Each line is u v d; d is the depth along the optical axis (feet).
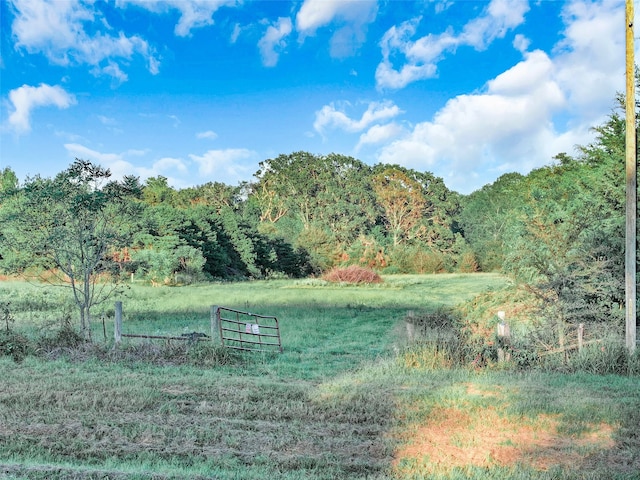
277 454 23.47
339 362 45.80
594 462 22.54
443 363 42.55
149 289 124.16
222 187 372.79
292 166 384.06
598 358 40.45
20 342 45.96
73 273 53.31
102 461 22.52
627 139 44.19
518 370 40.83
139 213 57.00
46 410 29.32
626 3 44.57
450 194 350.43
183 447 24.21
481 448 24.14
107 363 42.65
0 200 55.26
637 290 49.16
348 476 21.12
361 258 242.78
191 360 44.14
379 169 365.61
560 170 141.90
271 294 122.11
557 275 46.50
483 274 221.87
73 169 52.95
